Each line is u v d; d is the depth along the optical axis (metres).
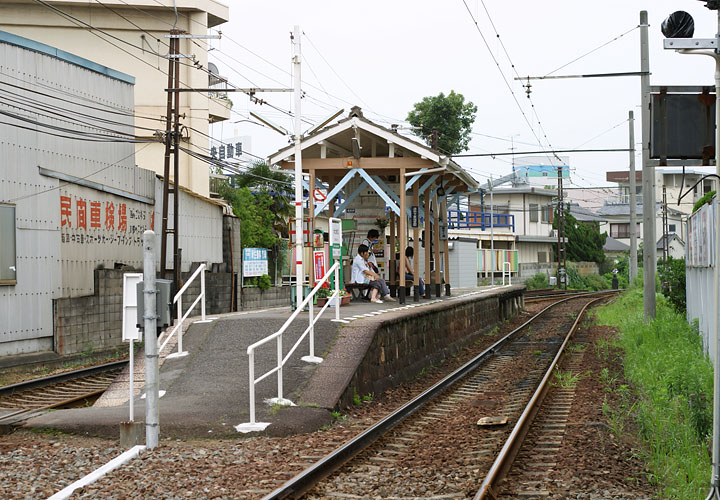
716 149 6.88
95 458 7.79
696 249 16.25
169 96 23.05
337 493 6.59
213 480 6.86
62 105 18.66
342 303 17.30
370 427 8.77
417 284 19.14
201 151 33.84
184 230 25.67
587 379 13.24
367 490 6.66
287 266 36.38
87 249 19.61
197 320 13.63
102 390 13.00
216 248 28.12
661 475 7.03
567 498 6.31
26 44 17.34
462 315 20.09
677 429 8.45
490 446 8.33
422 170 17.53
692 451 7.76
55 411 9.99
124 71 33.44
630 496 6.33
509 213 62.81
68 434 8.91
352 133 17.84
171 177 33.44
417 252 19.17
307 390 10.35
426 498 6.41
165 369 11.65
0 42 16.56
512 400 11.70
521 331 23.58
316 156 18.70
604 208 77.06
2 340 16.19
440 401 11.68
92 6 32.94
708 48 6.77
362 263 18.95
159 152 33.34
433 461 7.72
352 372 10.92
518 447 8.16
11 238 16.47
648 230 21.09
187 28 33.88
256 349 12.01
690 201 71.31
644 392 11.34
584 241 67.56
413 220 19.12
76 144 19.17
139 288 8.08
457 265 37.94
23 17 32.56
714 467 6.55
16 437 8.88
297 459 7.67
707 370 10.88
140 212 22.81
